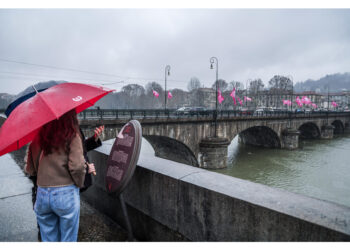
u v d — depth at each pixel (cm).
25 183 490
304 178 2752
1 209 377
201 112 3097
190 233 236
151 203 278
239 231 195
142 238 295
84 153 231
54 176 190
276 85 10956
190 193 232
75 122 201
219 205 208
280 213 170
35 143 207
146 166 286
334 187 2473
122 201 266
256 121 3806
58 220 213
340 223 151
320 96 13625
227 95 10606
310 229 156
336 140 5931
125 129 256
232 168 3111
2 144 170
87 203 408
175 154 3136
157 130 2348
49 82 265
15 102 246
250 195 198
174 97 14588
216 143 2784
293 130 4550
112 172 257
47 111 180
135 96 14838
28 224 333
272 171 3003
